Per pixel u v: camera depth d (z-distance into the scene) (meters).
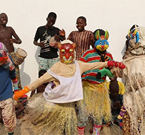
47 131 2.58
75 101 2.75
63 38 3.83
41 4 4.55
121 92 3.64
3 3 4.46
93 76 2.94
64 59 2.57
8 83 2.87
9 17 4.52
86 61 3.04
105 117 3.04
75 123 2.65
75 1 4.62
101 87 3.02
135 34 2.67
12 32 4.04
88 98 2.95
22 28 4.57
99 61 2.98
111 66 2.65
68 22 4.67
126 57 2.81
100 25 4.74
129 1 4.71
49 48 4.08
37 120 2.60
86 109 2.91
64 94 2.50
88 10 4.68
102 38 2.88
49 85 2.67
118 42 4.81
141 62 2.58
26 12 4.54
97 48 2.92
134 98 2.55
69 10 4.64
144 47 2.64
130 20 4.77
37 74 4.72
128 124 2.67
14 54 3.91
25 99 3.75
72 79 2.51
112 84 3.56
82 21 3.69
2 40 3.94
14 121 2.94
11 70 2.88
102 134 3.40
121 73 2.66
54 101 2.54
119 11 4.73
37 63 4.69
